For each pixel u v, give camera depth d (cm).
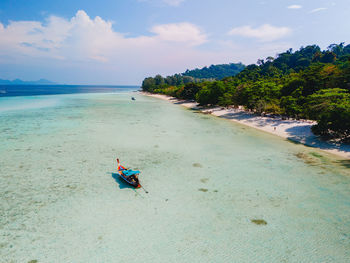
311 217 1490
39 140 3356
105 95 16775
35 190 1836
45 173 2172
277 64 19550
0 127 4216
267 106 5244
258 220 1463
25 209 1562
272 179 2095
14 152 2775
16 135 3631
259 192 1842
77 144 3186
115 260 1123
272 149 3077
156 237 1300
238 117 5697
